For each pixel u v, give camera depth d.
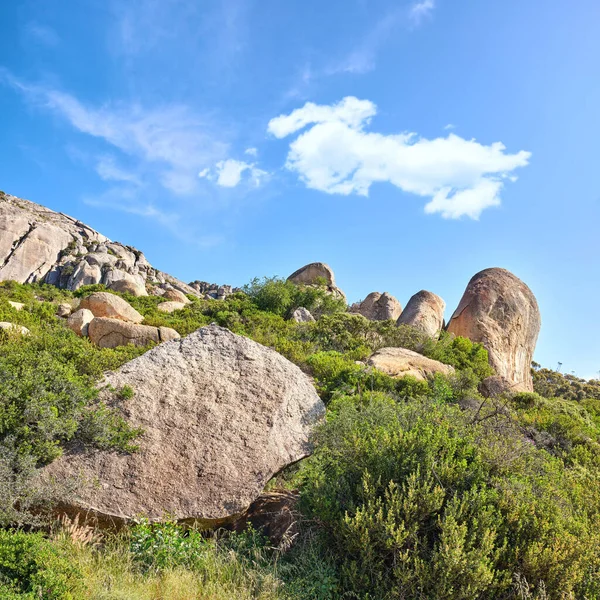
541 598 4.58
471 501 5.27
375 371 13.41
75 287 54.47
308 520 5.71
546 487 5.97
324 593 4.80
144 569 5.02
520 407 14.13
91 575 4.59
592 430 12.37
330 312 36.91
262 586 4.84
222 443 6.65
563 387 41.88
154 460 6.25
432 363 16.59
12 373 6.47
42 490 5.41
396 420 6.98
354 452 6.21
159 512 5.79
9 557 4.18
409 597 4.67
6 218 56.00
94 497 5.69
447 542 4.81
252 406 7.27
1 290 36.47
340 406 9.30
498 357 27.81
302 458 7.23
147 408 6.84
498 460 6.08
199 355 7.88
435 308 32.62
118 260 61.69
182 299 39.56
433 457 5.81
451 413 7.39
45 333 11.16
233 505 6.03
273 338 19.30
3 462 5.37
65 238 60.88
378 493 5.54
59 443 6.14
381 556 4.98
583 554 5.04
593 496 6.80
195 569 5.08
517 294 30.92
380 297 40.94
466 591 4.52
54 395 6.27
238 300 34.81
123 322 16.59
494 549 5.00
